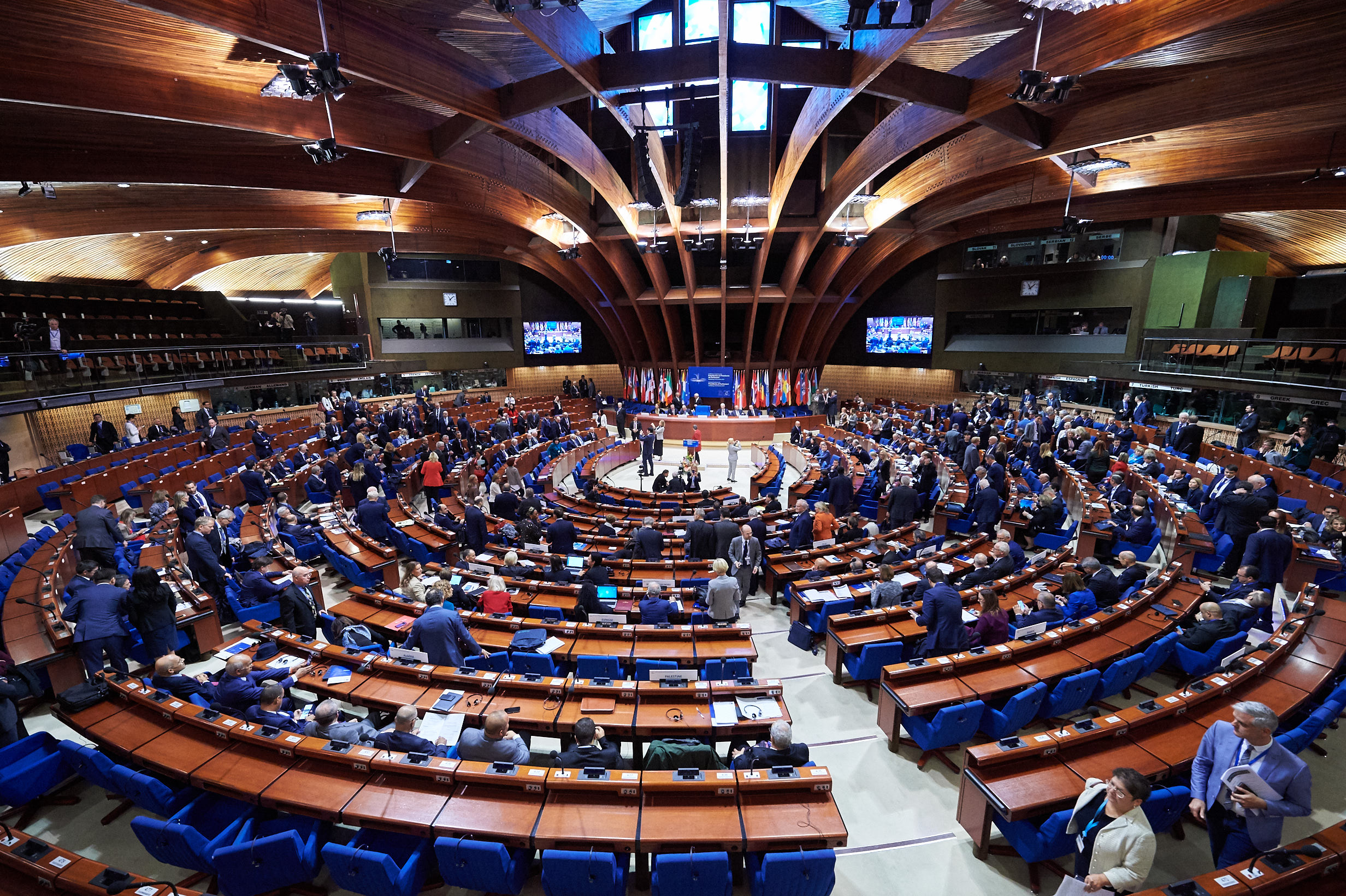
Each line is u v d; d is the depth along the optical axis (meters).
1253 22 9.91
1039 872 6.23
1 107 12.32
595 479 20.42
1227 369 22.86
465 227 29.00
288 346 31.44
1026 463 20.98
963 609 9.64
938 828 6.91
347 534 13.89
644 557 12.62
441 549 14.10
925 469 18.41
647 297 34.50
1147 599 9.94
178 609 10.20
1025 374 32.38
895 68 12.91
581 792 5.94
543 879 5.28
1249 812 5.13
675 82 12.85
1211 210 22.81
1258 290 24.92
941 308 35.31
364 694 7.71
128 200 19.98
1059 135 15.85
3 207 18.44
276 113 12.88
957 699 7.58
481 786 6.06
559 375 43.78
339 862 5.20
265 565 11.84
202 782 6.14
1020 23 11.69
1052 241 30.47
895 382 39.44
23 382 20.14
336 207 24.56
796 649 10.98
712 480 25.70
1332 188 20.11
